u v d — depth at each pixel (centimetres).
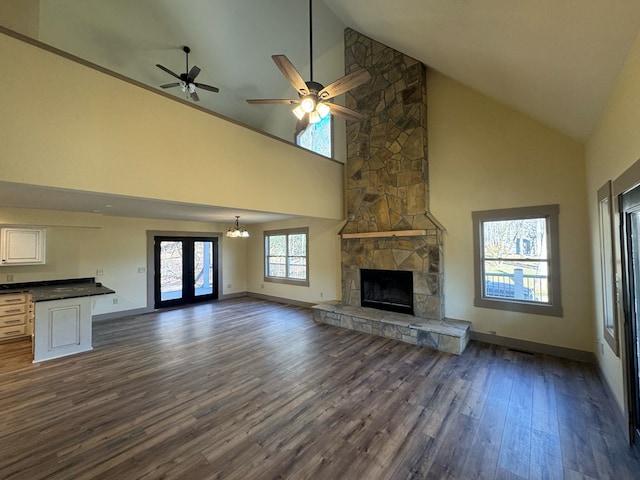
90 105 266
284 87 728
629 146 194
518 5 178
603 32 170
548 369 341
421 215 479
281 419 249
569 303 372
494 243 436
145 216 591
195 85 547
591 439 220
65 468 194
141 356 395
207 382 318
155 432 232
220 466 195
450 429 233
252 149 419
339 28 583
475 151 445
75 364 370
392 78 516
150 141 308
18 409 267
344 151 614
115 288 611
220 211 481
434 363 362
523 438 222
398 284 527
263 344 438
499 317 425
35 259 500
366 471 190
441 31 277
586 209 360
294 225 725
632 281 215
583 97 257
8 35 225
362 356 387
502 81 320
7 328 470
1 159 220
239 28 571
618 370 249
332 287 646
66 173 251
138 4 525
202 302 762
